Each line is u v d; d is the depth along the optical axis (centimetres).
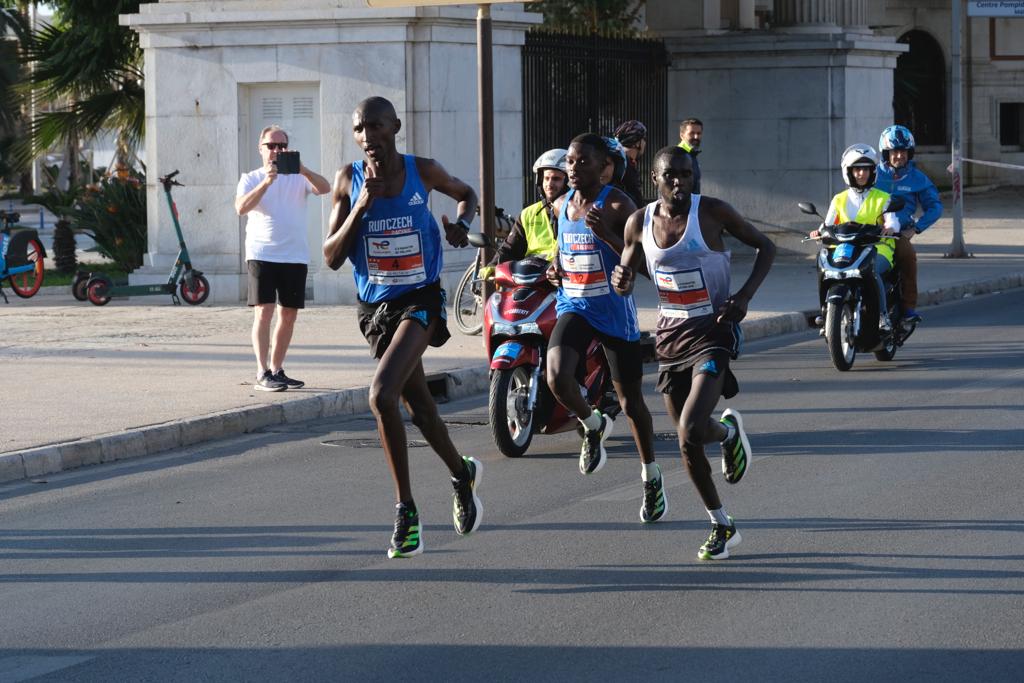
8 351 2184
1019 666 850
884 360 2123
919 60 6875
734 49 3906
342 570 1090
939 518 1196
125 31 3562
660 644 900
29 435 1536
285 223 1811
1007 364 2067
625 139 1847
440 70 2773
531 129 3200
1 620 980
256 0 2850
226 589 1045
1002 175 6919
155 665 884
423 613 977
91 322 2542
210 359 2091
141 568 1107
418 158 1077
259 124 2886
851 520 1196
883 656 870
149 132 2941
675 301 1091
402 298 1078
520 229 1558
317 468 1474
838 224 2044
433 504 1301
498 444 1478
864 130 3953
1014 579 1020
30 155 3794
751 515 1223
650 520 1202
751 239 1073
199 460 1528
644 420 1202
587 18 4100
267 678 856
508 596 1012
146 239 3484
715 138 3975
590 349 1506
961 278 3145
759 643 898
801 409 1747
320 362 2050
